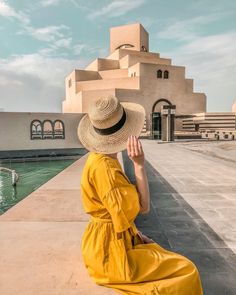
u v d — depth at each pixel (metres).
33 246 3.04
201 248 3.73
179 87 52.16
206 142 34.69
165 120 36.19
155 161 14.57
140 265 1.76
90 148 1.76
